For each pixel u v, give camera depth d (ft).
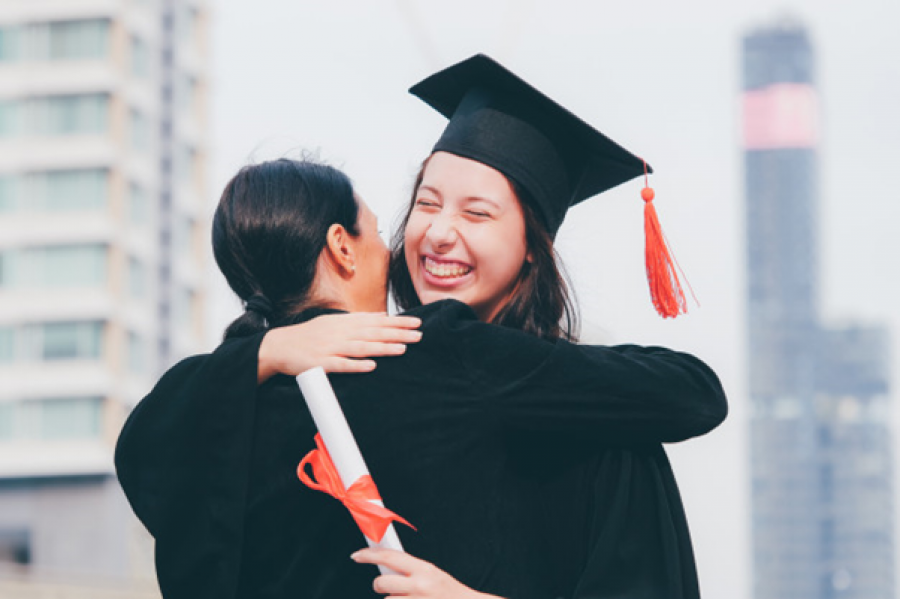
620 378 10.84
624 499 11.02
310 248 11.64
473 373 10.77
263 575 11.05
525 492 10.91
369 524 10.21
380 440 10.68
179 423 11.19
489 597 10.23
